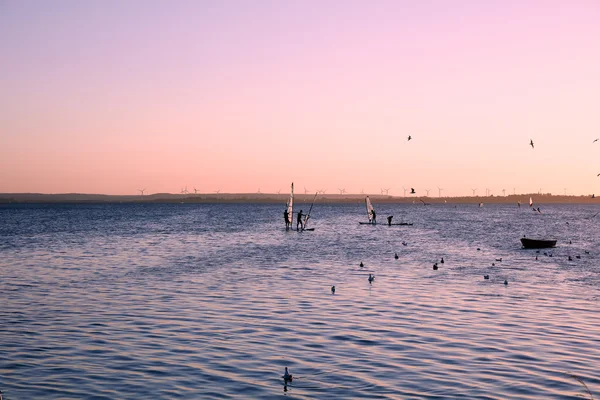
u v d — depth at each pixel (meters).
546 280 46.59
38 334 27.83
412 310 33.72
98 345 25.81
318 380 21.34
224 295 38.72
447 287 42.50
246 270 52.72
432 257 65.94
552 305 35.47
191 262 59.88
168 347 25.56
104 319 31.17
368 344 26.12
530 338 27.27
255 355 24.39
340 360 23.75
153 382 21.06
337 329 28.95
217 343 26.23
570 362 23.52
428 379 21.45
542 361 23.66
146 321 30.69
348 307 34.59
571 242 92.12
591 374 22.00
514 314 32.66
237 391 20.22
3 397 19.56
